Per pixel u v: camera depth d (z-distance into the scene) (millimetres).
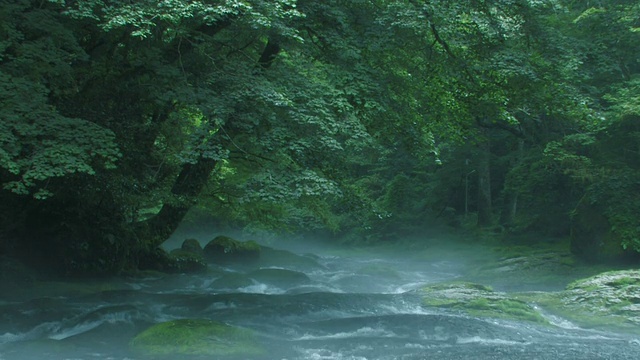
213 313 10297
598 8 20578
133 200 14102
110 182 12969
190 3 10227
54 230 14344
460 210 34281
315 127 10898
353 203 13180
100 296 11438
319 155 11539
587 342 8812
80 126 9414
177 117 14617
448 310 10805
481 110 15656
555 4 14633
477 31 14148
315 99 11047
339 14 12852
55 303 10805
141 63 11398
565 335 9328
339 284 15617
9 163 8414
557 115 16047
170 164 15000
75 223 14672
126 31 11367
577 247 17594
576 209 17797
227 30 12945
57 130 9234
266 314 10172
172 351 7816
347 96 12492
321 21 13117
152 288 14391
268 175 10703
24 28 10016
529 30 14750
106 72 11906
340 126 11156
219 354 7766
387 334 9133
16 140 8875
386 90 13227
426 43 14062
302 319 10188
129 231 16016
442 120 15641
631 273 12289
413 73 14320
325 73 12898
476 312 10586
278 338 8797
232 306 10953
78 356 7680
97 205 14938
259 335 8828
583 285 12070
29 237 14156
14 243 13828
